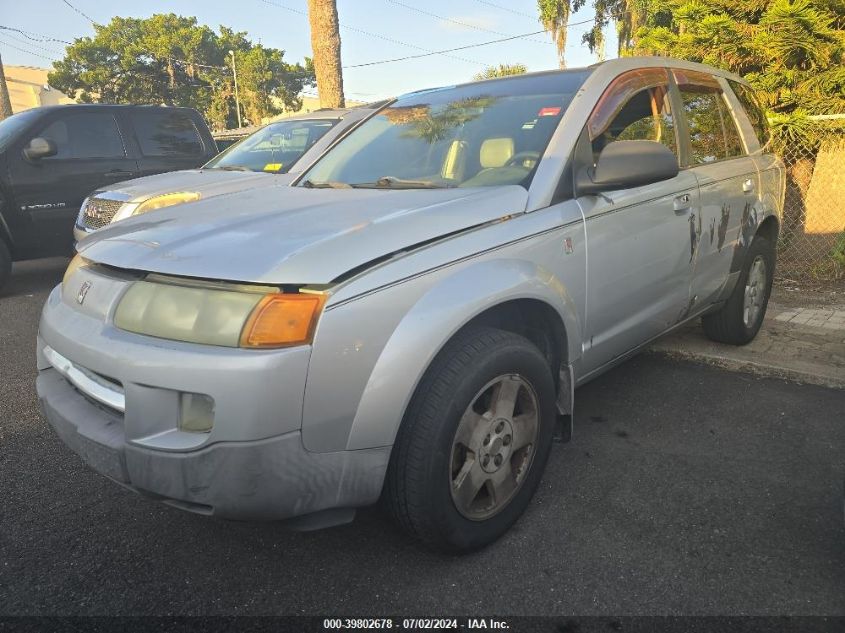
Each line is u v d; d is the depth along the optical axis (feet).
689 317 12.89
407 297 7.15
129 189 20.43
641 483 9.80
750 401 12.71
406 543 8.50
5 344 17.44
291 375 6.42
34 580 7.84
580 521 8.88
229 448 6.36
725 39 25.62
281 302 6.51
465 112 11.19
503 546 8.38
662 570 7.83
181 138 27.68
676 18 28.60
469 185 9.64
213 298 6.70
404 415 7.29
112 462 6.97
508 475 8.44
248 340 6.43
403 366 6.99
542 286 8.45
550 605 7.31
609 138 10.34
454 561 8.11
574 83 10.68
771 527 8.63
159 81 162.20
